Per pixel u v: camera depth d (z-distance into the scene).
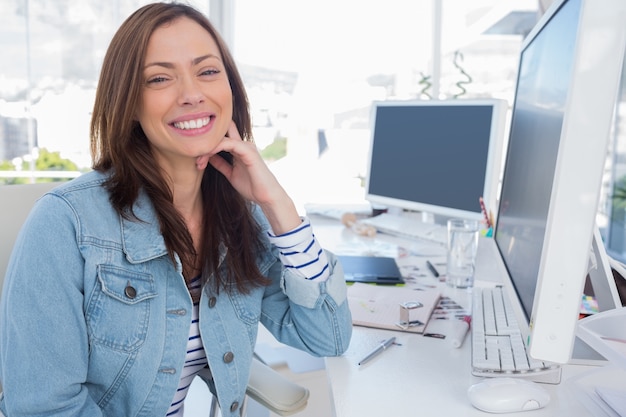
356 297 1.35
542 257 0.71
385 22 3.46
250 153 1.03
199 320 1.04
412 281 1.53
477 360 0.94
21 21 2.96
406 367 0.98
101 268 0.91
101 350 0.92
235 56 3.39
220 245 1.06
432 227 2.08
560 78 0.78
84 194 0.94
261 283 1.10
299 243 1.06
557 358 0.71
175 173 1.02
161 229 0.97
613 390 0.83
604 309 1.12
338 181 3.54
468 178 1.83
